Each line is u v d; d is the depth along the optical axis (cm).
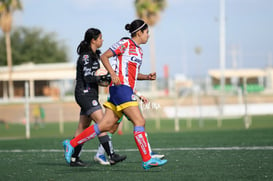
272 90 14450
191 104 11550
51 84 12475
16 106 12212
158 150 3278
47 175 2189
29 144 4141
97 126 2298
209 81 11812
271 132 4981
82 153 3247
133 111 2120
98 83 2419
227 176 2030
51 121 11394
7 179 2092
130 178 2031
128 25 2177
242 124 8231
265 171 2159
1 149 3672
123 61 2128
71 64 16775
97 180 2005
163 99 11406
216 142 3900
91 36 2458
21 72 16462
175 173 2148
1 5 17688
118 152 3225
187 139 4350
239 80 12775
